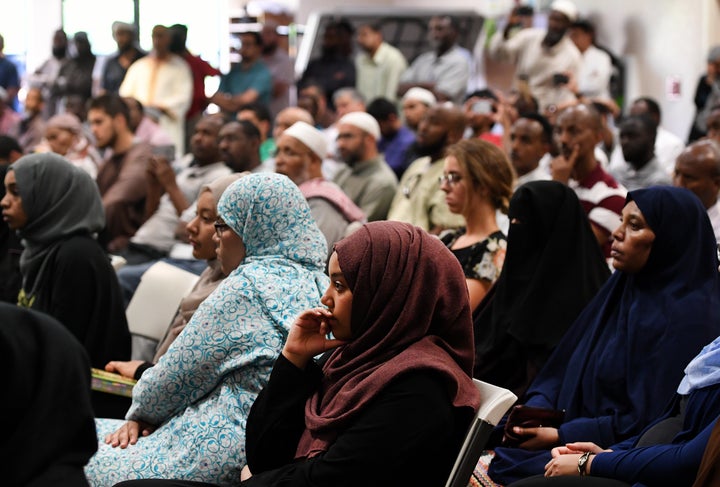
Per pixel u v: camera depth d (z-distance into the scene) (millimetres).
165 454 4492
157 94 13469
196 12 19219
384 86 14625
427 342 3752
